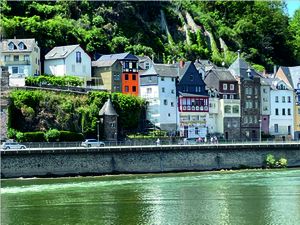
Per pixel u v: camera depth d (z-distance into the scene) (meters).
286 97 181.25
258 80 175.75
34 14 192.88
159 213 75.19
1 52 161.00
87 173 116.75
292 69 188.75
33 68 163.38
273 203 81.62
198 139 158.88
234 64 176.62
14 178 110.31
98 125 143.75
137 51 196.00
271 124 178.88
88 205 81.00
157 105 160.12
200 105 165.75
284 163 137.12
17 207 79.62
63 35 182.88
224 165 131.25
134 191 93.81
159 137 151.62
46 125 137.25
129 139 148.50
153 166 123.38
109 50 190.38
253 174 120.38
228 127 169.75
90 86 162.50
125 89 167.62
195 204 81.50
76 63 166.00
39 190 95.06
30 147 124.94
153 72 161.25
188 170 127.06
